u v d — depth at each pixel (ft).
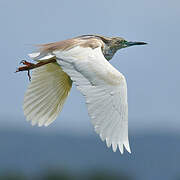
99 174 118.32
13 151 417.08
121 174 121.60
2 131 473.67
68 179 118.32
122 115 28.68
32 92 35.81
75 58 31.19
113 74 29.60
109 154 341.00
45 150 421.59
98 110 28.66
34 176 134.72
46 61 34.73
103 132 28.14
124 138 28.17
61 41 33.47
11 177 135.33
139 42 39.22
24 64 34.96
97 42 33.19
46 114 35.91
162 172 326.24
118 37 38.32
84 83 29.73
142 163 338.75
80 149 392.27
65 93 36.22
